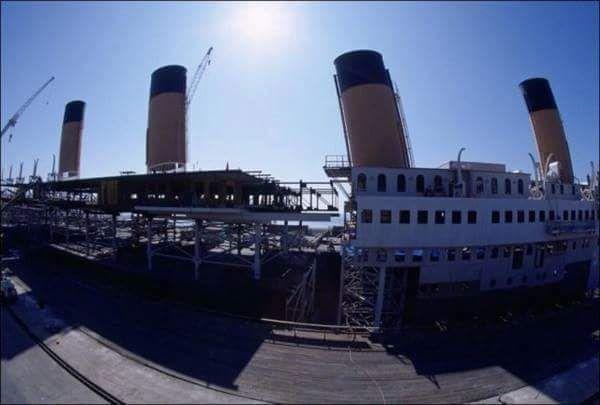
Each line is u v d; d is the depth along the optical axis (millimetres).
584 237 38000
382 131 34250
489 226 28969
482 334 22016
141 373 16234
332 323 36594
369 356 18656
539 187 38000
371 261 27641
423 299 28594
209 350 18750
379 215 26891
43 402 14031
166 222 47188
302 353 18719
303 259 37938
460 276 29078
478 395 15344
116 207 37062
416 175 30781
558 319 25359
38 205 58750
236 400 14398
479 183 32062
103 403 14125
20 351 18422
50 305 26141
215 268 35312
